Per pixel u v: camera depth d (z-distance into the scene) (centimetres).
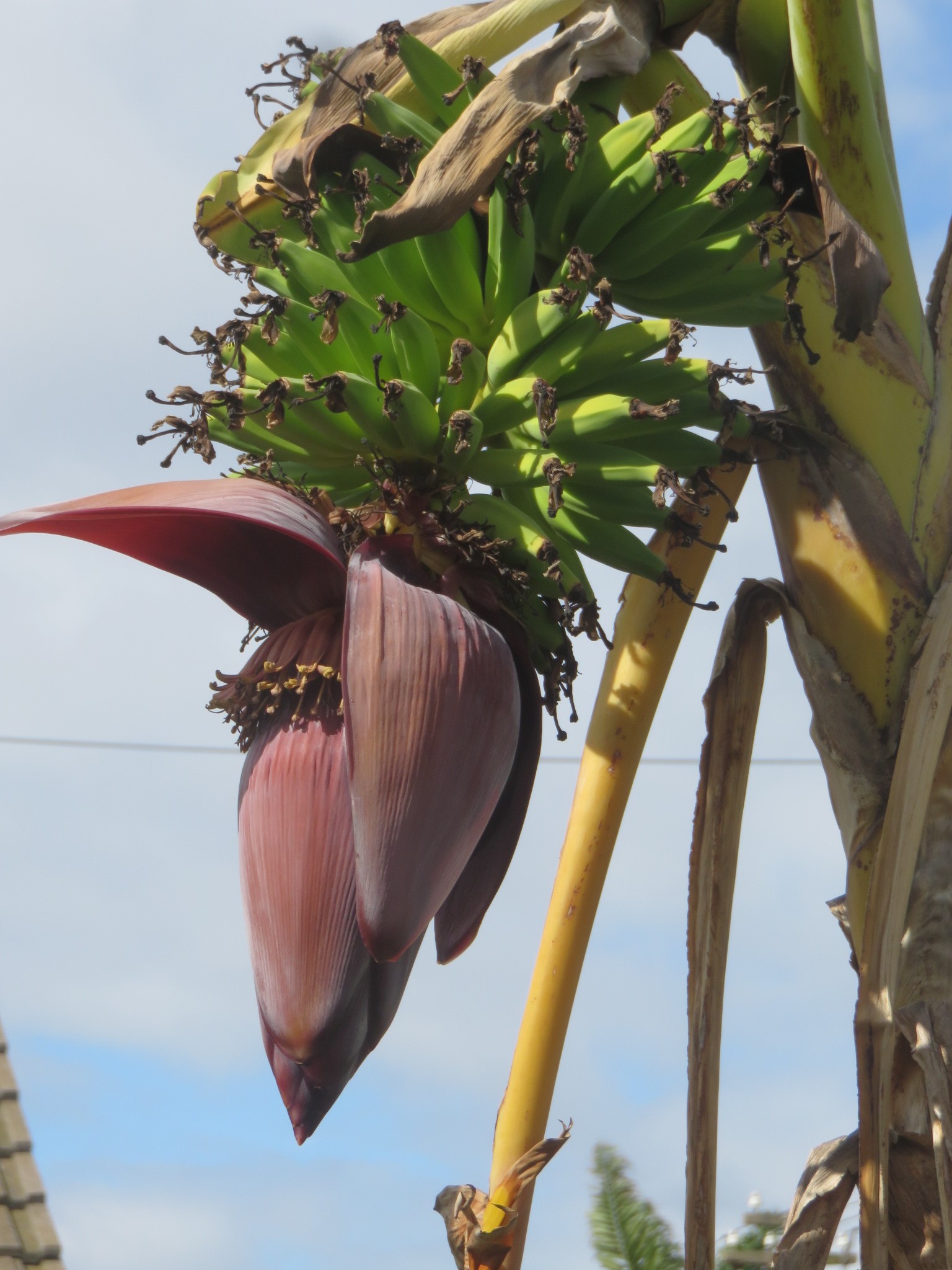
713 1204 272
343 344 261
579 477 260
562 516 264
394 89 269
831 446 277
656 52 281
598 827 275
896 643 274
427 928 250
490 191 263
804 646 276
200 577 259
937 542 276
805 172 263
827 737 275
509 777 259
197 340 261
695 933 277
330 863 251
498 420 259
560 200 265
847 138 279
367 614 251
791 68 284
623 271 268
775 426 271
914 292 280
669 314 271
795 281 265
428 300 263
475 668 252
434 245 260
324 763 252
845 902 277
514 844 261
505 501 262
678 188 263
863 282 261
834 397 277
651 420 258
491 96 258
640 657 278
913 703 272
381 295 260
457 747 250
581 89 269
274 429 259
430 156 256
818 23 277
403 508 257
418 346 258
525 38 271
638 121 264
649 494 261
